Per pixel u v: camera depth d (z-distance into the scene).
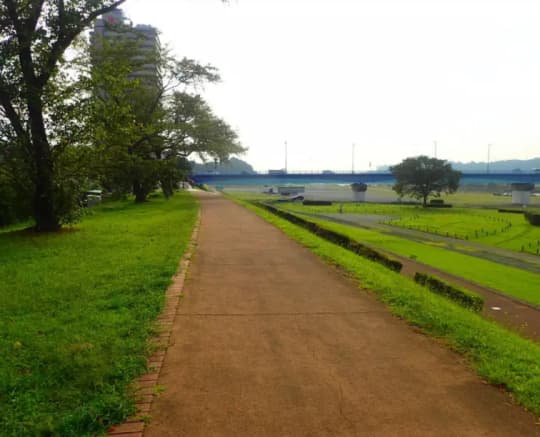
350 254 10.77
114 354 4.06
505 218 49.31
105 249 10.39
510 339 5.00
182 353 4.28
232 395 3.45
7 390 3.45
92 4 14.07
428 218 49.03
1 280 7.09
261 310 5.76
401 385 3.65
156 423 3.04
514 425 3.07
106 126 15.38
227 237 13.26
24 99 13.39
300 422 3.07
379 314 5.65
